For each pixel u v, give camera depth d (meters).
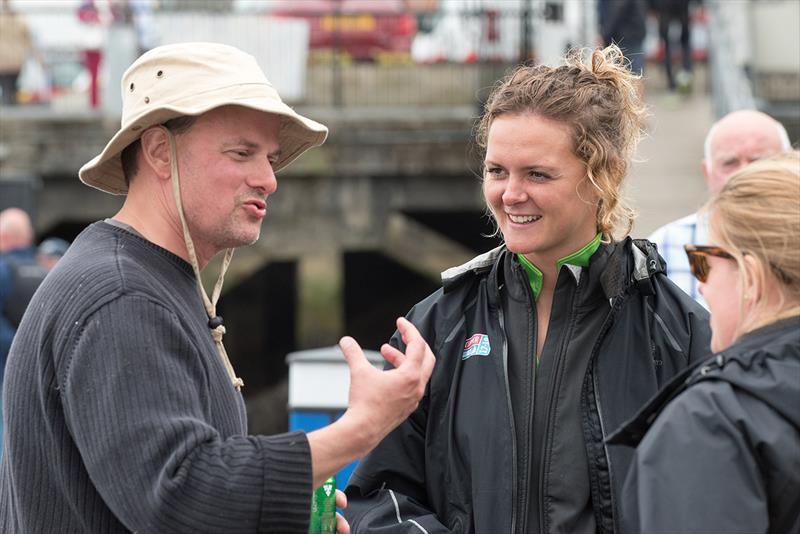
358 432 4.57
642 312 5.42
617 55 5.57
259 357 29.62
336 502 5.34
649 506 4.08
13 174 23.59
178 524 4.18
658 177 21.56
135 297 4.46
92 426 4.27
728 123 9.20
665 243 8.77
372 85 25.03
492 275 5.59
